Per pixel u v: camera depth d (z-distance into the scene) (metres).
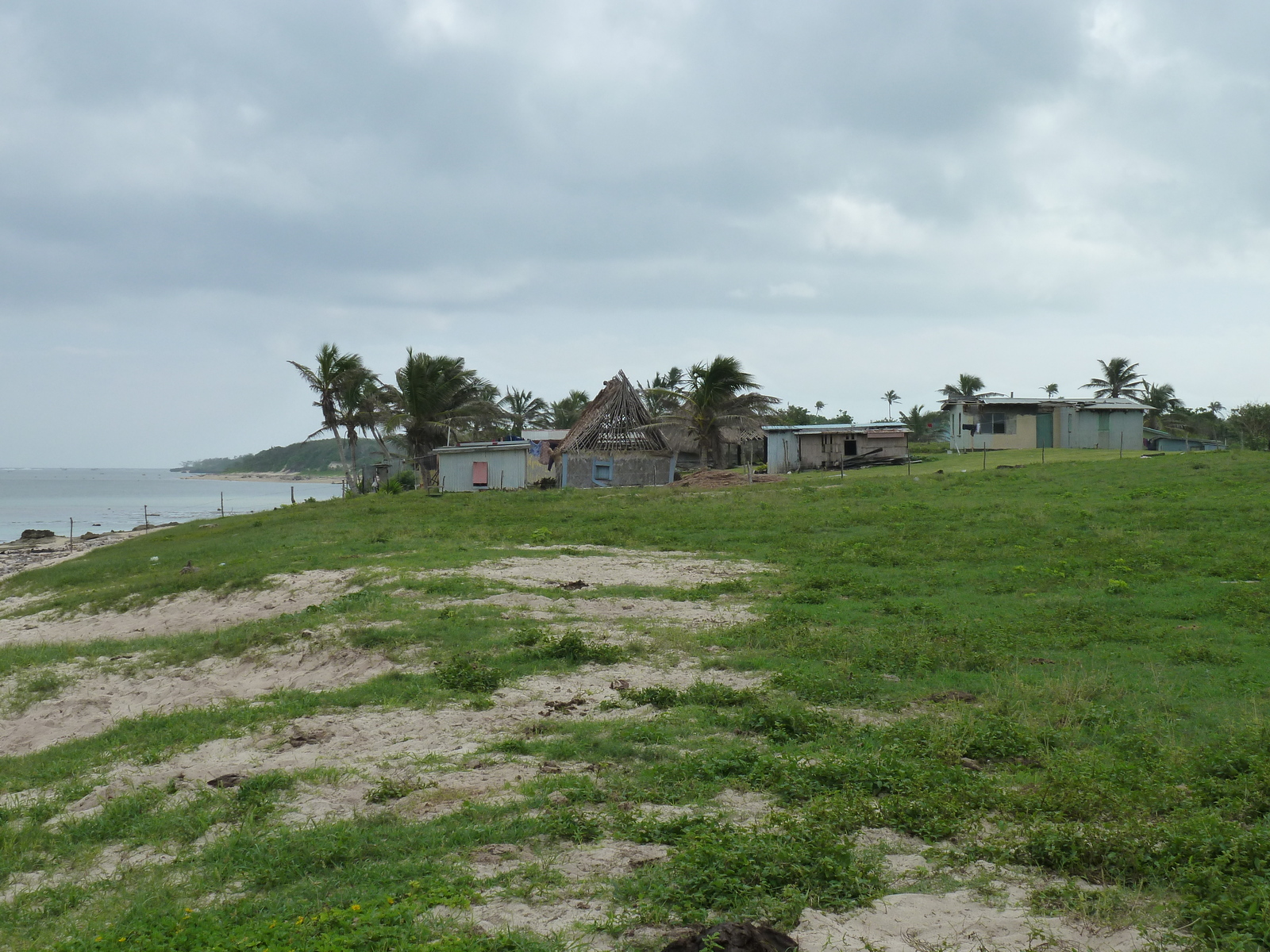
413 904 5.59
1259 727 8.56
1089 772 7.70
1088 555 19.89
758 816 7.15
